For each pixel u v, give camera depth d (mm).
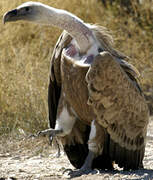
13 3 21109
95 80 11594
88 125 12867
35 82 18188
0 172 12906
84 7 25000
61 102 12562
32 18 12008
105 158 12461
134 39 24000
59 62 12562
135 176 11523
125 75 11961
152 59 23203
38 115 17172
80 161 13234
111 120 11992
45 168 13406
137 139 12312
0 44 20312
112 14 24984
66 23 11984
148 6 25141
